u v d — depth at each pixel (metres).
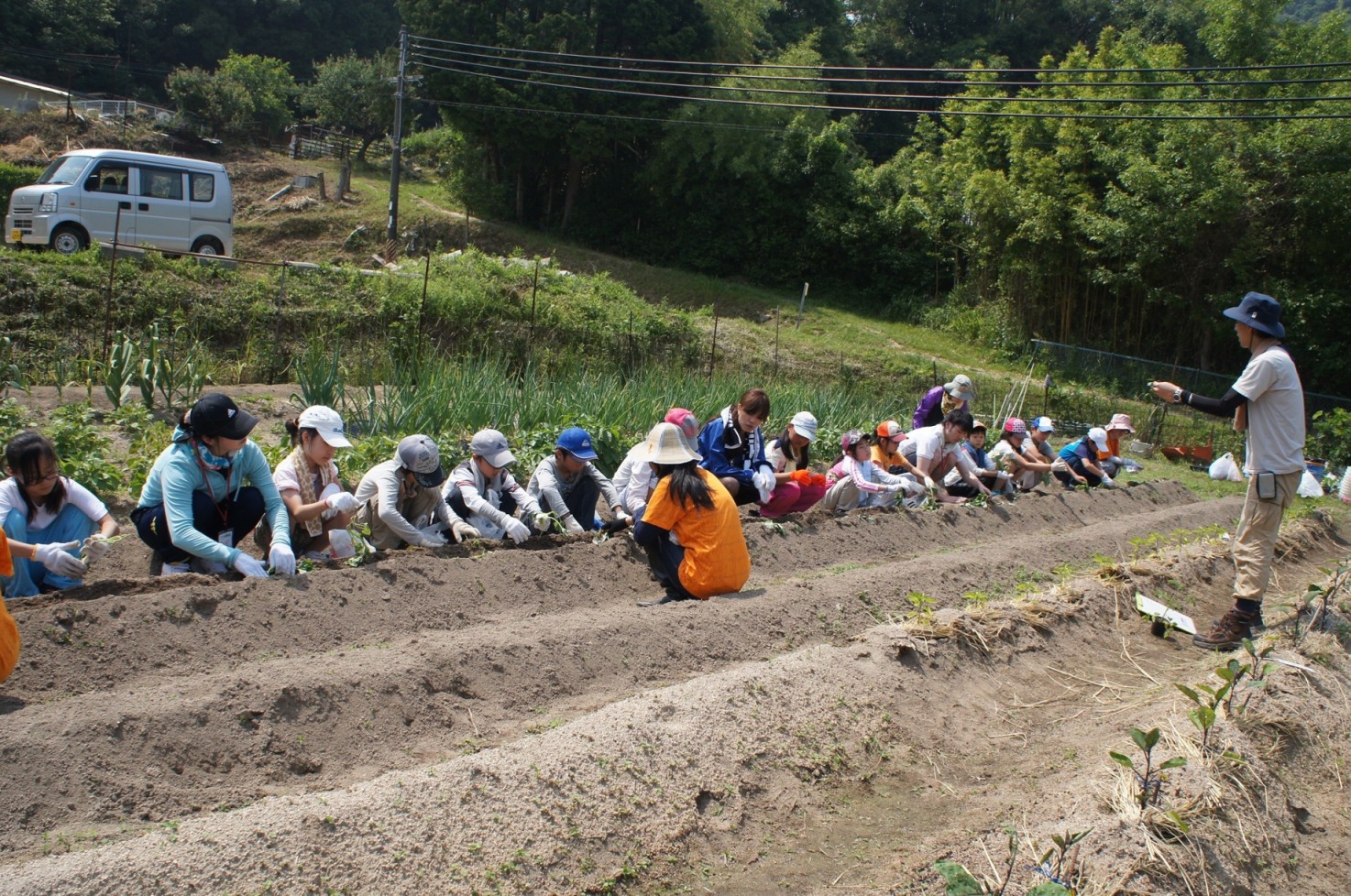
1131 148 23.89
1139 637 6.70
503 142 32.12
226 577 5.27
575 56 29.41
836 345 22.88
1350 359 22.88
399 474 6.20
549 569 6.07
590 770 3.84
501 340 15.90
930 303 31.00
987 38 42.75
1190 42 41.88
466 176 34.28
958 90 40.03
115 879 2.95
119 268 14.03
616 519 6.88
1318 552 10.38
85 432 7.21
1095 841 3.79
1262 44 23.39
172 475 5.25
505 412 9.45
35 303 12.81
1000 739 5.02
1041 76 26.03
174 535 5.15
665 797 3.91
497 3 31.61
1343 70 23.03
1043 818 4.05
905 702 5.05
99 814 3.53
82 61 43.69
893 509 8.66
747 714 4.47
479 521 6.55
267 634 4.80
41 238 16.64
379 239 31.25
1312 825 4.58
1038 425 11.98
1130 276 24.14
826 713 4.71
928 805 4.32
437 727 4.38
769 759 4.32
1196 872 3.79
